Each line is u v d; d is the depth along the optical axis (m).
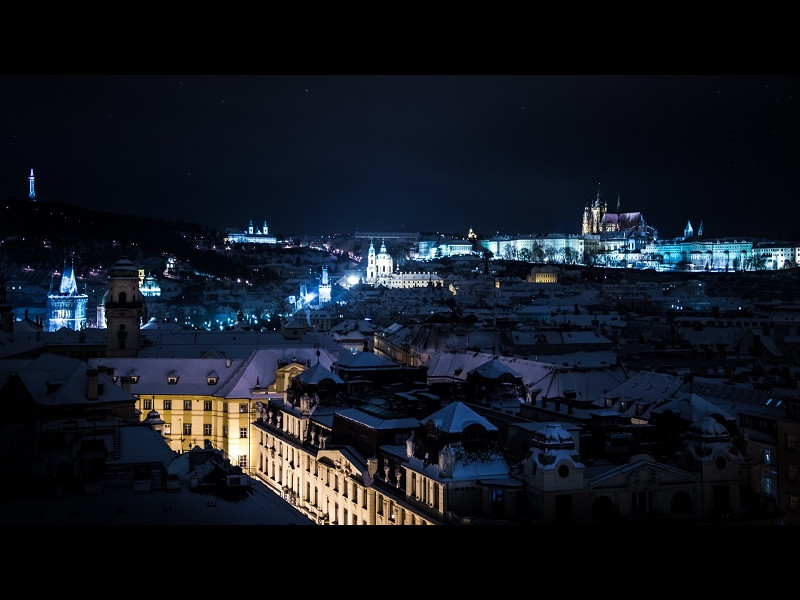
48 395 123.69
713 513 97.69
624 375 175.75
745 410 138.38
